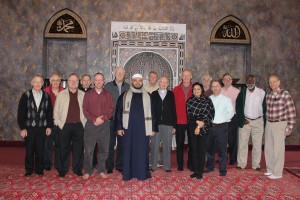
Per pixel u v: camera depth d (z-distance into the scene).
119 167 5.21
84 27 8.57
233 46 9.23
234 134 6.08
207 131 4.72
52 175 4.87
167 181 4.61
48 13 8.48
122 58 8.61
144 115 4.71
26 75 8.39
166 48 8.65
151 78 5.94
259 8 8.84
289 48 8.85
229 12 8.77
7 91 8.36
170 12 8.66
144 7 8.61
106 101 4.70
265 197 3.93
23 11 8.42
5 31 8.37
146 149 4.70
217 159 6.69
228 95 6.16
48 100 4.84
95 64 8.55
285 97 4.84
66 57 9.00
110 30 8.56
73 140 4.80
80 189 4.13
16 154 7.04
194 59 8.69
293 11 8.88
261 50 8.80
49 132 4.83
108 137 4.75
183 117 5.38
